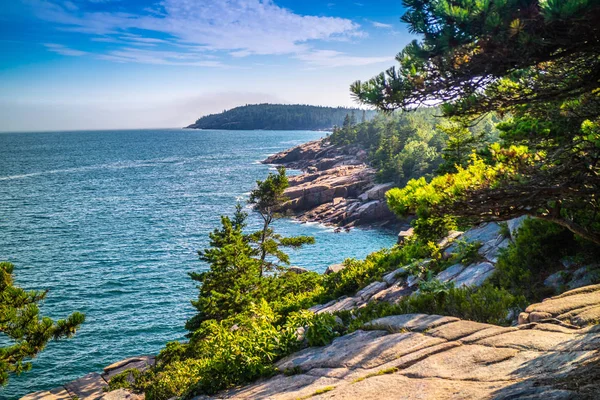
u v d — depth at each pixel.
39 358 38.31
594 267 11.45
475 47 5.55
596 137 7.30
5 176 163.75
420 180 9.25
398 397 6.70
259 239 43.28
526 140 10.57
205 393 11.30
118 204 109.25
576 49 5.41
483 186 7.46
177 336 42.38
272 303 25.95
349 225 91.75
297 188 109.12
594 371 5.47
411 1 5.64
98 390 27.91
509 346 7.55
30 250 69.44
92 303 49.44
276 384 9.55
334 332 11.65
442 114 6.24
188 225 87.12
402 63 6.05
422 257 20.78
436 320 9.89
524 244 13.93
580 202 8.01
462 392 6.24
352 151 184.88
